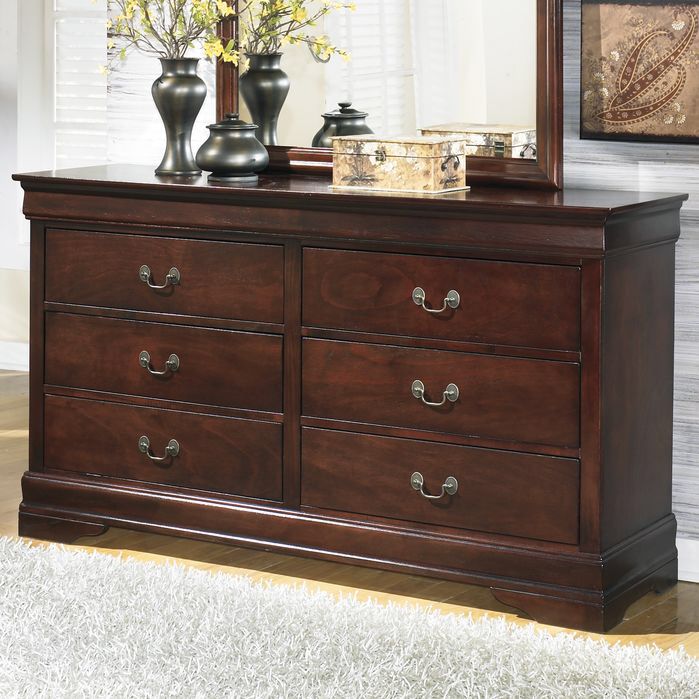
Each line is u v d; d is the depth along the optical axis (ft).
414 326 11.98
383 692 9.98
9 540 13.37
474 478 11.87
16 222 20.93
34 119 20.40
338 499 12.53
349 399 12.35
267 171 14.30
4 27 20.47
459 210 11.55
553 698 9.92
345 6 13.74
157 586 12.01
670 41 12.30
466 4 13.07
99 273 13.42
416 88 13.46
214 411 13.02
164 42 13.87
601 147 12.87
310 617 11.33
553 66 12.62
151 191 12.91
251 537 12.92
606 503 11.47
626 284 11.58
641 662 10.55
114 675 10.25
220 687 10.05
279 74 14.15
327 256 12.28
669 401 12.67
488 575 11.87
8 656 10.54
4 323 21.35
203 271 12.89
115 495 13.55
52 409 13.85
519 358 11.55
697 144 12.36
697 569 12.91
